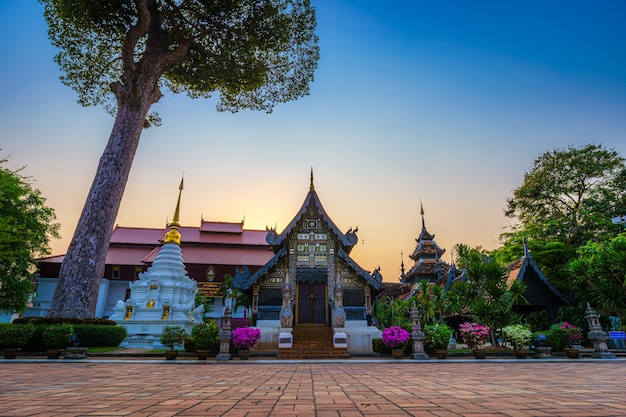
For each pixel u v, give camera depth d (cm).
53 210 2994
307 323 2014
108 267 4353
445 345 1508
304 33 2156
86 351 1209
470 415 264
